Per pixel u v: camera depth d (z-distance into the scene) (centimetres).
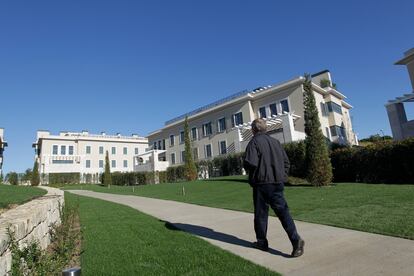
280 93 3241
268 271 389
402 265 371
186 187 2028
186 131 3005
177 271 414
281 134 2708
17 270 382
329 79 3644
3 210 754
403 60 2317
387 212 681
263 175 472
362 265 384
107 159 3934
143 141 6844
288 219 457
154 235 650
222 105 3706
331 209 791
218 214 893
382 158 1434
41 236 594
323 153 1420
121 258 491
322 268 389
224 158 2917
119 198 1744
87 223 851
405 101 2231
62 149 6072
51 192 1244
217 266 422
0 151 4666
